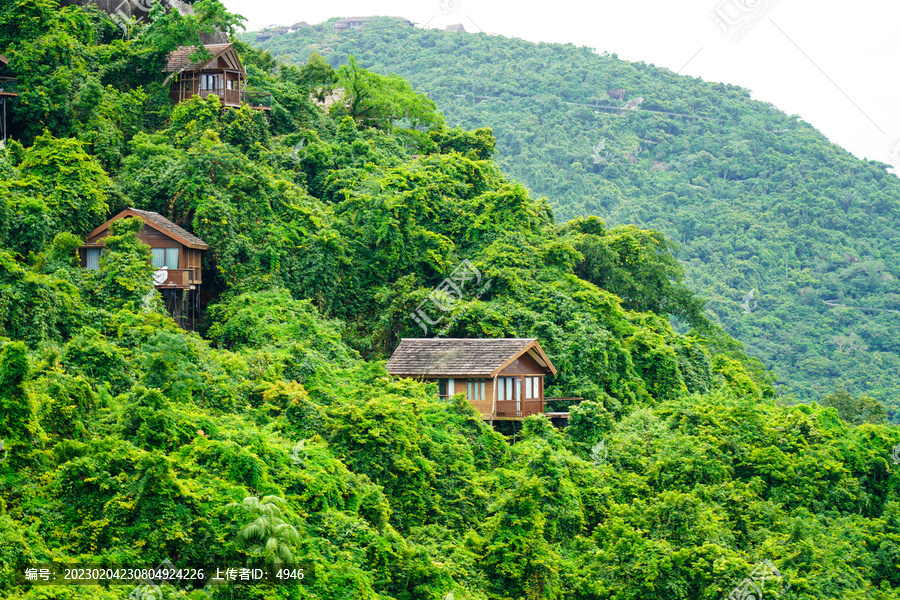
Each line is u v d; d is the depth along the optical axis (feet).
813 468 224.53
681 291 344.49
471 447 213.46
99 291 223.71
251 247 263.08
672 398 273.95
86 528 133.08
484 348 241.76
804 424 238.89
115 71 328.49
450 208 309.22
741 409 238.89
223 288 266.98
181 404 169.89
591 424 233.96
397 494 182.09
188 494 138.41
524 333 265.54
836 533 208.74
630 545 180.96
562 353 259.60
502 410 238.27
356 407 187.42
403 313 270.05
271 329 237.04
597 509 203.10
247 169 277.23
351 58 406.82
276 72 415.85
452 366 238.27
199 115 307.78
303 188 312.09
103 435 154.20
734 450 225.56
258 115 325.83
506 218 303.48
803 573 187.93
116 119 306.76
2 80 290.76
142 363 183.83
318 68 406.21
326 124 368.48
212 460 152.46
